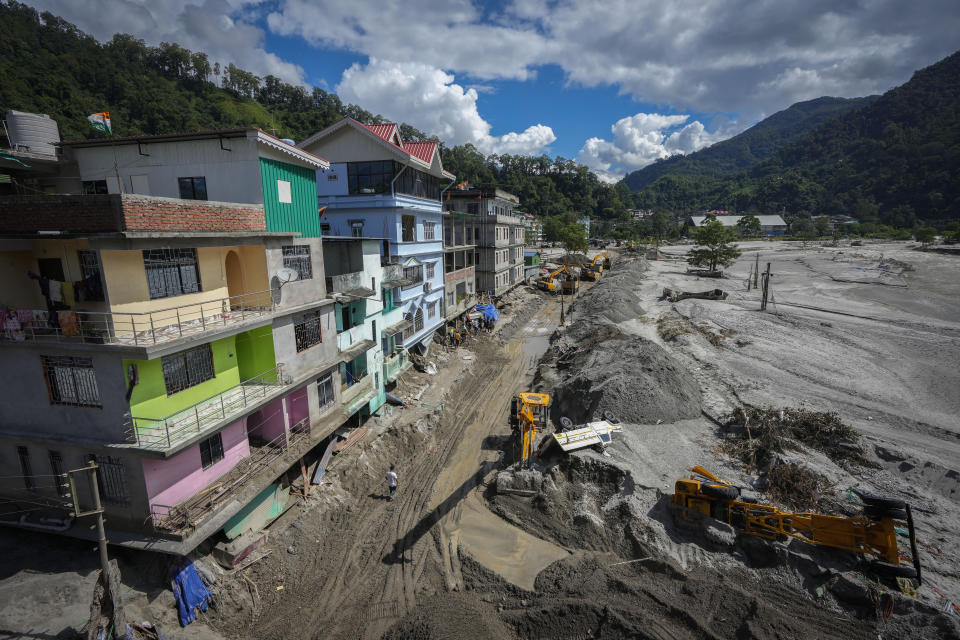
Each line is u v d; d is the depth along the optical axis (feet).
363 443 77.36
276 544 54.80
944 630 39.58
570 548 56.13
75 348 41.70
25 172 61.41
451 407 97.71
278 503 59.47
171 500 47.03
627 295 174.40
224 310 53.67
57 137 64.59
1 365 46.09
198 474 50.01
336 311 74.13
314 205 66.69
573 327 144.66
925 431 71.41
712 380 94.17
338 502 65.16
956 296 164.35
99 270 41.75
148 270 44.60
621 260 346.54
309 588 52.24
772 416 73.41
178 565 46.01
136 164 59.72
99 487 46.73
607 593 48.14
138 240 41.68
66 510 48.62
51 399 45.65
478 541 58.54
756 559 50.26
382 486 70.74
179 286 48.14
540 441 75.72
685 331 126.93
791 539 50.16
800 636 41.63
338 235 97.19
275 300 58.23
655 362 88.63
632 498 59.16
